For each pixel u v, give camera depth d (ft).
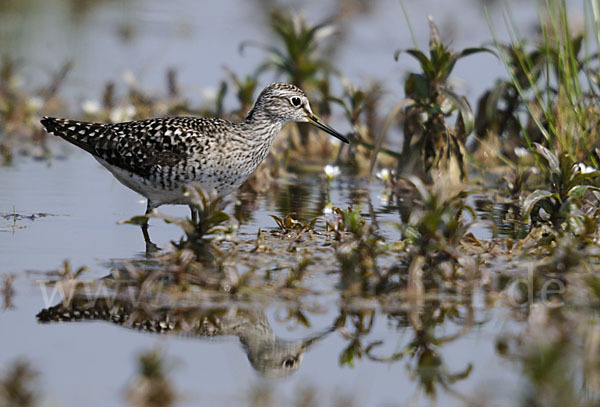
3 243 45.42
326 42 100.63
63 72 79.25
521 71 65.21
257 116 51.80
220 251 41.98
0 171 63.46
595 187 46.98
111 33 104.06
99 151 50.24
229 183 50.37
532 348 32.32
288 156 66.18
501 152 66.90
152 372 29.60
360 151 69.15
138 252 44.60
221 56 94.63
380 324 35.86
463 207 42.01
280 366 31.91
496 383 30.37
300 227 48.60
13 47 93.66
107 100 75.51
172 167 48.62
